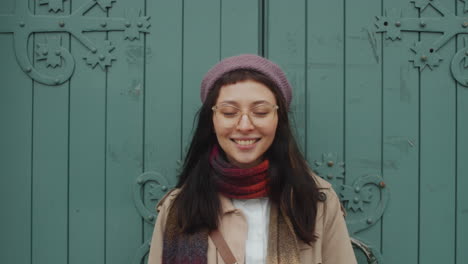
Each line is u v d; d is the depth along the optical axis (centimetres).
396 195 141
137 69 140
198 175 112
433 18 141
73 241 141
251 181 108
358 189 140
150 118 140
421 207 140
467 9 141
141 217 141
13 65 140
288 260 103
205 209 108
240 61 107
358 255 141
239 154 104
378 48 141
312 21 141
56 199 140
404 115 141
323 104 141
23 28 139
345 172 141
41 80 140
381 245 141
